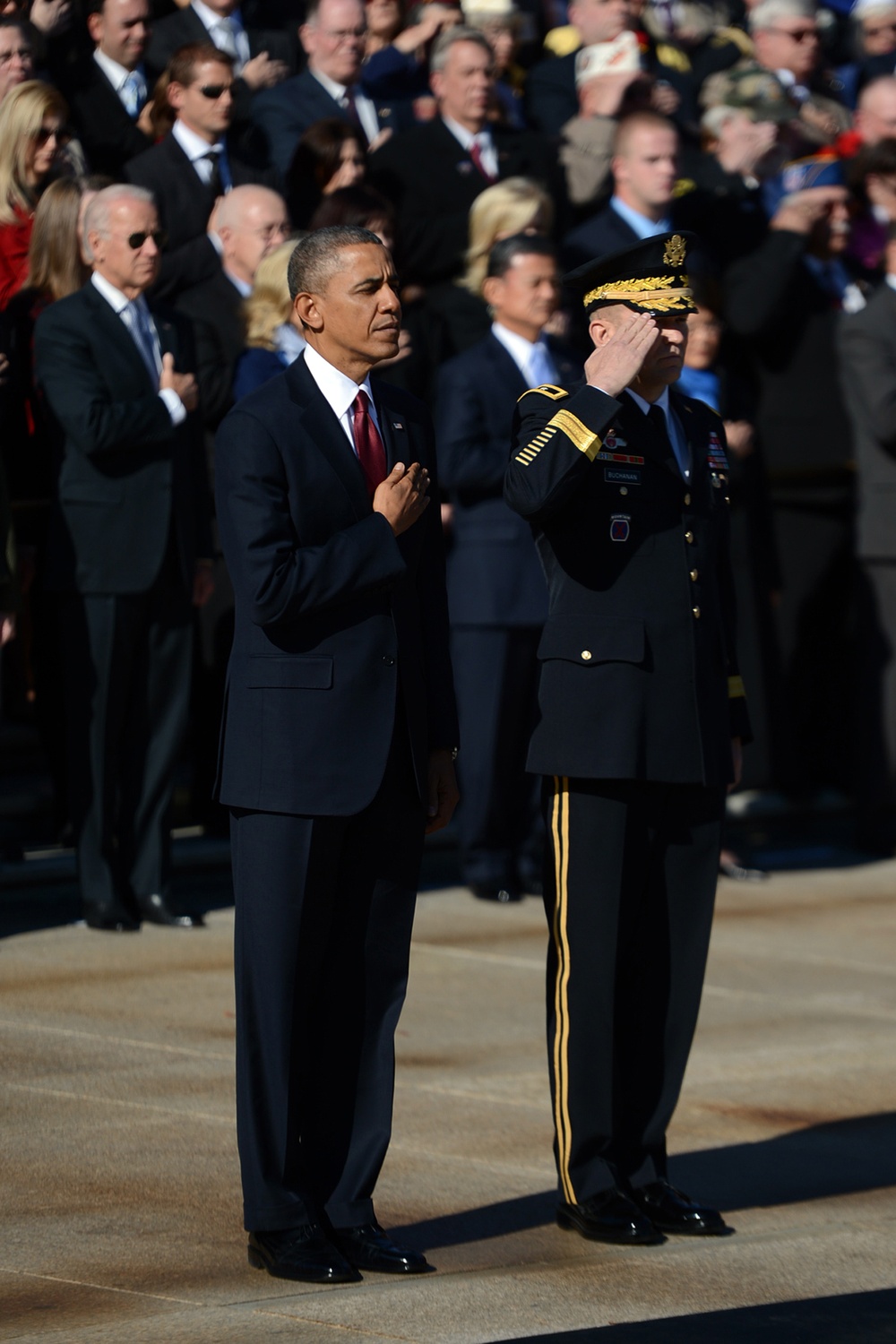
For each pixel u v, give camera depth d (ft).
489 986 74.64
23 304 79.15
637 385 50.80
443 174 94.63
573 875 50.39
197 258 84.43
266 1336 42.01
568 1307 44.47
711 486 51.85
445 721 49.08
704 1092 63.72
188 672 80.07
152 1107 58.49
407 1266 46.60
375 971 48.26
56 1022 66.59
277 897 46.60
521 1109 60.49
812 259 103.96
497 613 86.43
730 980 78.13
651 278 50.03
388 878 48.14
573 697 50.01
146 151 89.30
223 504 46.57
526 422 50.39
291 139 96.58
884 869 100.17
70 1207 50.14
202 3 101.86
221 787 47.37
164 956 75.87
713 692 50.93
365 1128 48.11
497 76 100.12
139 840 80.69
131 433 75.87
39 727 86.28
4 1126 56.13
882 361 98.89
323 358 47.98
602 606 50.06
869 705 102.06
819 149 108.99
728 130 103.40
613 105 103.91
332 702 46.52
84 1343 41.24
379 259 47.32
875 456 100.07
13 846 88.02
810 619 105.19
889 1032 71.51
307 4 109.91
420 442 49.37
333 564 45.68
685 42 122.72
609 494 50.14
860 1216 52.47
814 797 107.65
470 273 90.33
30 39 84.74
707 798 51.49
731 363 100.22
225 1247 47.85
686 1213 50.60
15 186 80.89
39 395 78.64
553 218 95.71
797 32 113.91
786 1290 46.09
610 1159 50.83
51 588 78.07
